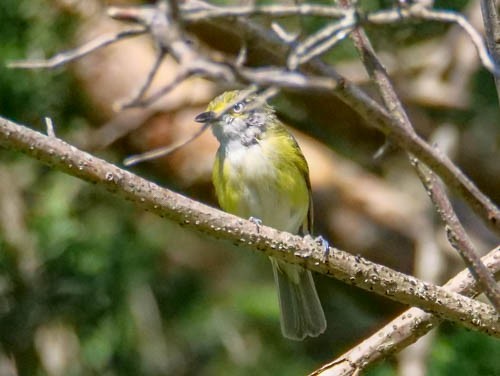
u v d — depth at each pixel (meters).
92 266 12.52
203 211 6.18
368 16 4.76
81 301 12.48
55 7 12.81
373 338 6.77
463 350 10.03
